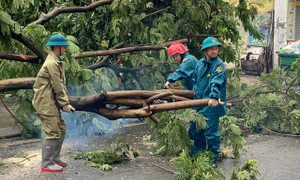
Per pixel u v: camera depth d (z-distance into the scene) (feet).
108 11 26.08
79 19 27.30
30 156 22.33
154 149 22.76
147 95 19.01
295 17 60.23
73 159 21.66
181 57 21.76
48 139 19.33
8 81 19.33
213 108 19.84
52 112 18.79
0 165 20.80
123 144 23.95
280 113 27.20
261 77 28.78
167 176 19.40
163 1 26.61
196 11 25.46
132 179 19.01
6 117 30.76
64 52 20.17
